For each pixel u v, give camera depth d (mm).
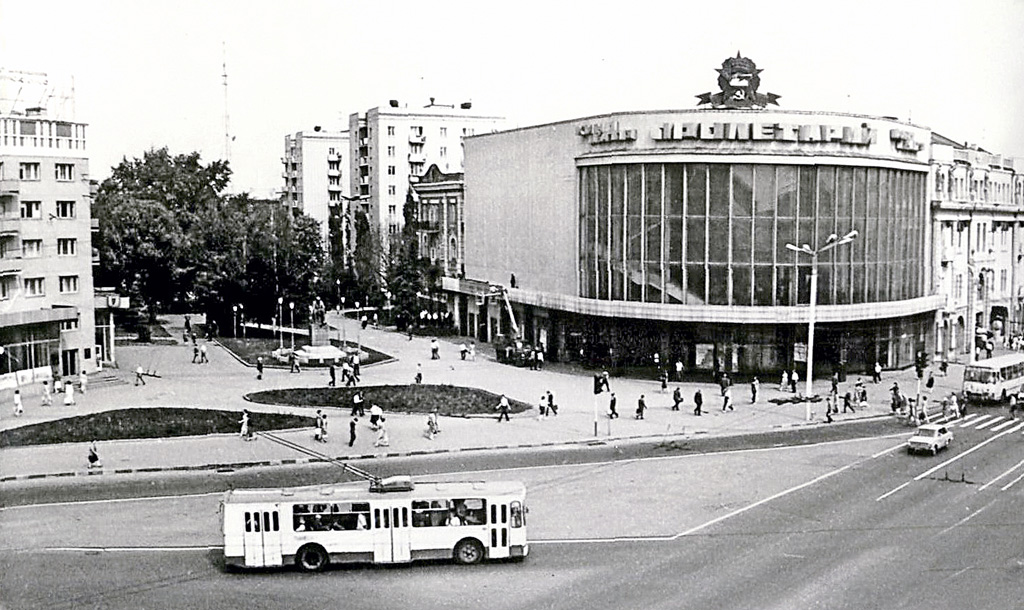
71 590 34219
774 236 78625
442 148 163500
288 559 36250
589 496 46156
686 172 79188
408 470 51031
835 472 50906
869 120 80562
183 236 109688
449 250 123250
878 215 82250
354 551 36469
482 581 35094
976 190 99250
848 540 39531
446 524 36844
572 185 89125
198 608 32469
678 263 80125
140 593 33938
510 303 100125
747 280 78938
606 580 35031
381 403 68188
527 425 62438
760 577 35250
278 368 84625
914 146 84938
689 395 73562
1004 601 32781
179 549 38844
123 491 47125
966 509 43875
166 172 149500
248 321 113312
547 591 34000
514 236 100938
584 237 86750
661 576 35406
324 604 32938
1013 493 46594
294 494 37156
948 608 32156
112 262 104375
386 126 160000
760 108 81125
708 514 43281
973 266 98250
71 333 77062
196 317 129625
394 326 122000
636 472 50750
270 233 110625
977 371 72562
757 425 63156
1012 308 107188
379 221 160250
